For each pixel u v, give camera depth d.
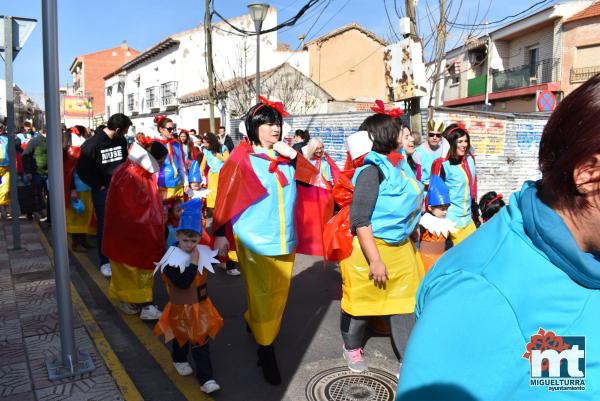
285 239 3.38
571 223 0.93
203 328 3.26
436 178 4.40
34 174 9.35
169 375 3.62
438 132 5.98
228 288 5.66
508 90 22.58
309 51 29.73
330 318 4.75
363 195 3.15
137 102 37.59
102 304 5.03
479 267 0.97
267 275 3.37
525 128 11.12
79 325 4.40
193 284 3.29
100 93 60.50
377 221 3.22
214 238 3.56
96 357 3.77
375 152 3.25
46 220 8.98
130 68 39.47
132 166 4.35
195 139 14.32
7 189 9.40
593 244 0.94
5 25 6.49
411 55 7.90
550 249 0.90
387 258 3.29
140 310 4.80
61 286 3.41
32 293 5.18
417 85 7.96
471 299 0.93
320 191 3.73
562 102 0.93
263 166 3.39
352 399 3.28
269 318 3.40
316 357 3.92
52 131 3.19
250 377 3.61
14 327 4.29
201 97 25.75
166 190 7.50
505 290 0.91
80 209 6.77
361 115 12.77
